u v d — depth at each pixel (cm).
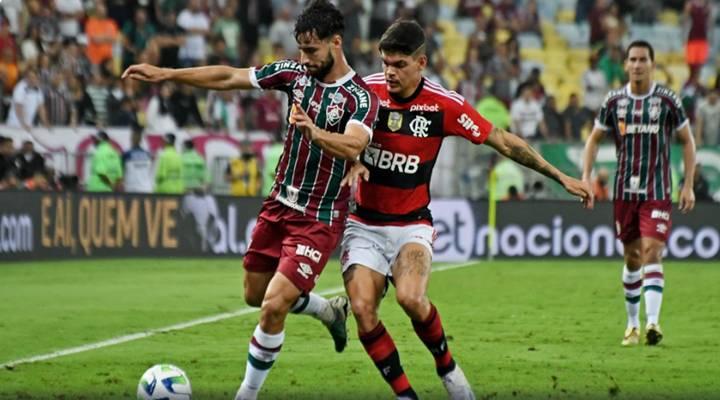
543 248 7081
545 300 4859
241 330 3869
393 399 2647
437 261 7000
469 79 8206
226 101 7325
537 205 7081
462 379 2425
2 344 3538
